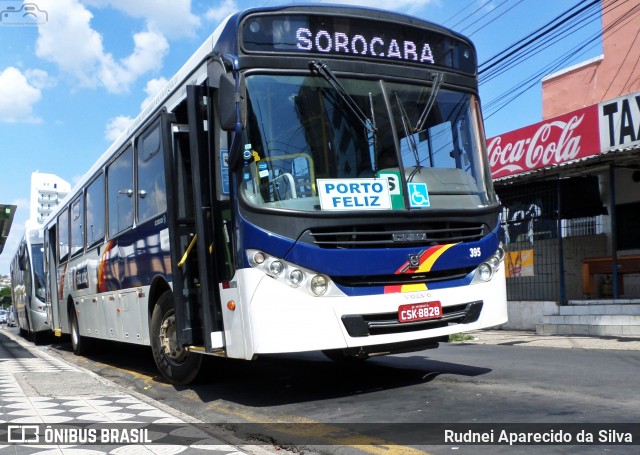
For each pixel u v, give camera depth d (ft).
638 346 33.27
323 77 20.39
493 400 19.30
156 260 25.96
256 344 18.43
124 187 31.27
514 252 52.08
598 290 48.39
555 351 32.91
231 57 19.54
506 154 50.67
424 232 20.20
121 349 45.73
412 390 21.76
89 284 38.70
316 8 20.71
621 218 47.47
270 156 19.34
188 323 22.91
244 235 18.93
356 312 19.01
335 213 19.08
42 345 61.62
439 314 20.15
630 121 40.09
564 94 59.88
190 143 21.45
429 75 22.15
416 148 21.07
